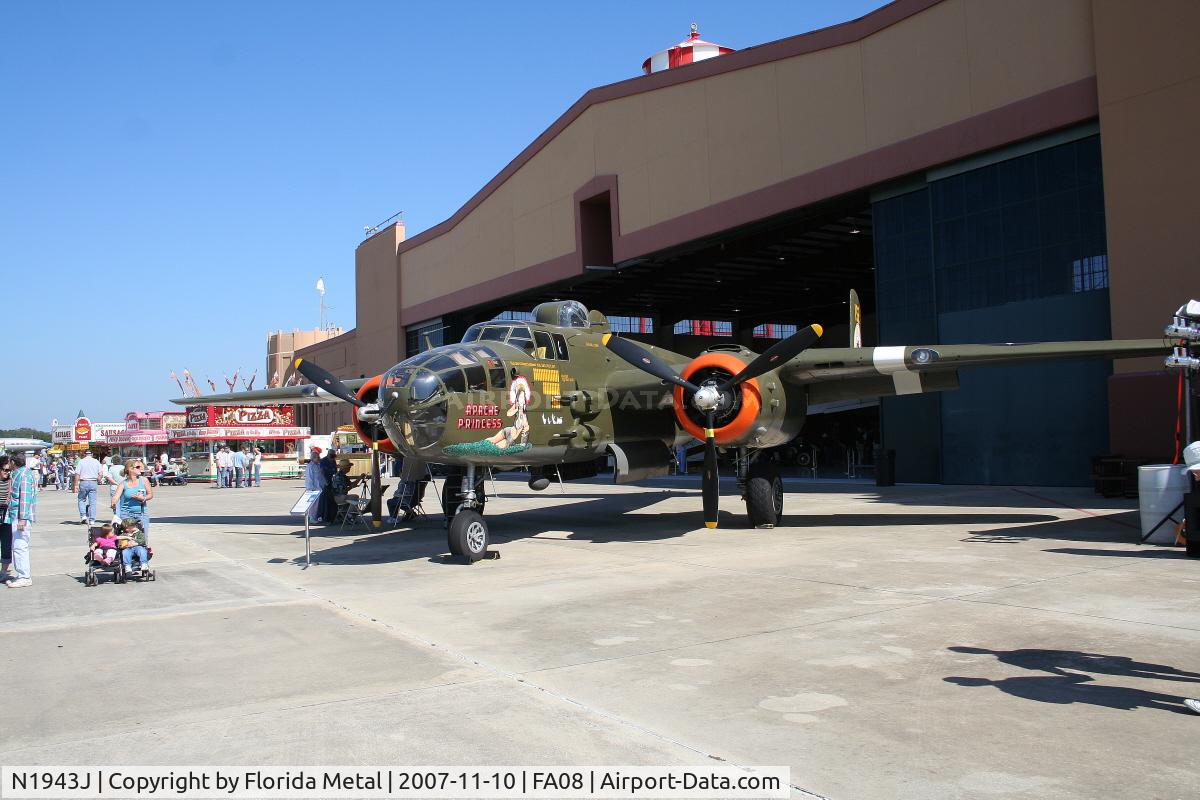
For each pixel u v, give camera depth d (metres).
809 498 19.30
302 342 67.69
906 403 21.83
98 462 20.12
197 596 9.02
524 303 36.94
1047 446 18.67
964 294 19.70
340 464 16.98
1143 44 16.27
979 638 6.08
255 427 44.06
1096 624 6.34
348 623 7.38
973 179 19.53
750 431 12.46
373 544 13.41
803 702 4.83
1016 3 18.28
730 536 12.84
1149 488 10.19
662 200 26.33
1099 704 4.63
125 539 9.96
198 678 5.70
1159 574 8.30
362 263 45.72
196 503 26.12
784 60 22.92
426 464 14.69
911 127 20.20
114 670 5.98
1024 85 18.17
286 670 5.86
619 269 28.95
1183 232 15.72
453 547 10.74
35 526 19.44
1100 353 11.51
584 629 6.84
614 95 27.95
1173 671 5.15
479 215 35.56
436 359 10.95
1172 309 15.81
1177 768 3.78
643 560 10.59
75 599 9.00
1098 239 17.39
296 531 16.09
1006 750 4.03
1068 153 17.86
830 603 7.50
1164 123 15.99
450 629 7.01
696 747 4.20
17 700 5.29
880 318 21.56
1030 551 10.09
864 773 3.82
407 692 5.25
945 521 13.66
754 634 6.46
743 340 49.56
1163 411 15.71
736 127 24.16
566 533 13.98
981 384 19.92
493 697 5.09
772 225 24.23
